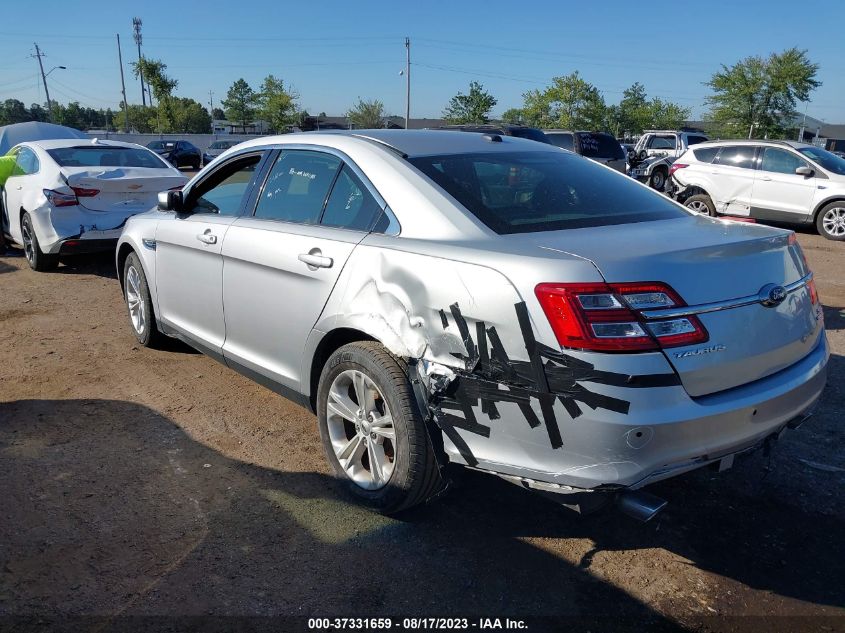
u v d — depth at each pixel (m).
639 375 2.38
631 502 2.49
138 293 5.32
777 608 2.67
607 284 2.40
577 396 2.41
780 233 2.99
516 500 3.37
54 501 3.29
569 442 2.46
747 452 2.74
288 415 4.32
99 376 4.92
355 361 3.09
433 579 2.80
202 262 4.21
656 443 2.42
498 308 2.56
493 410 2.61
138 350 5.49
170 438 3.98
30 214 7.94
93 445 3.87
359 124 55.78
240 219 3.98
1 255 9.34
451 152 3.47
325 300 3.26
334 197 3.47
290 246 3.49
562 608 2.65
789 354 2.84
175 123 67.56
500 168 3.41
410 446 2.89
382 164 3.30
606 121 53.28
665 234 2.89
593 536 3.10
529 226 2.95
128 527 3.10
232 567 2.85
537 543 3.04
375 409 3.15
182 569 2.83
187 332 4.54
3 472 3.55
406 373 2.94
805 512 3.31
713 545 3.05
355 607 2.64
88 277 8.09
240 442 3.95
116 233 7.93
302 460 3.75
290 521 3.17
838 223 11.89
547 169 3.56
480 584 2.77
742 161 13.01
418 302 2.81
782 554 3.00
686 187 13.67
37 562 2.85
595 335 2.38
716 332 2.52
